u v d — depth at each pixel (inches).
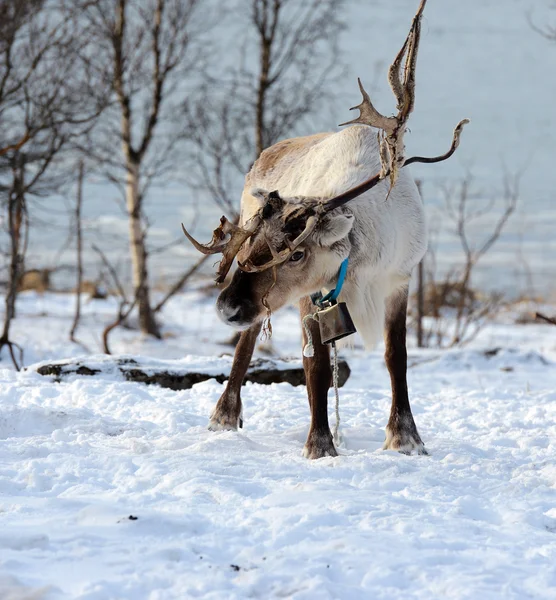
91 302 1268.5
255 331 430.0
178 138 1059.9
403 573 221.9
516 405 515.5
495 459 360.5
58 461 322.3
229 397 424.8
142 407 452.1
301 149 431.5
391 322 392.5
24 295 1284.4
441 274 1525.6
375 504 277.7
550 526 270.5
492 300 1147.3
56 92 746.8
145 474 310.2
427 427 445.4
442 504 282.8
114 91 933.8
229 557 230.7
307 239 346.3
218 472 314.7
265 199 357.7
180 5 1025.5
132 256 1035.9
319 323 361.7
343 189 368.5
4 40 765.9
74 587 208.8
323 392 370.9
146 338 989.8
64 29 781.3
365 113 334.3
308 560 226.4
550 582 218.1
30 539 232.7
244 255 348.2
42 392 485.7
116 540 237.9
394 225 378.3
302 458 349.7
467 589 210.7
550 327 1143.6
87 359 565.3
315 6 1031.0
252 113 1055.0
